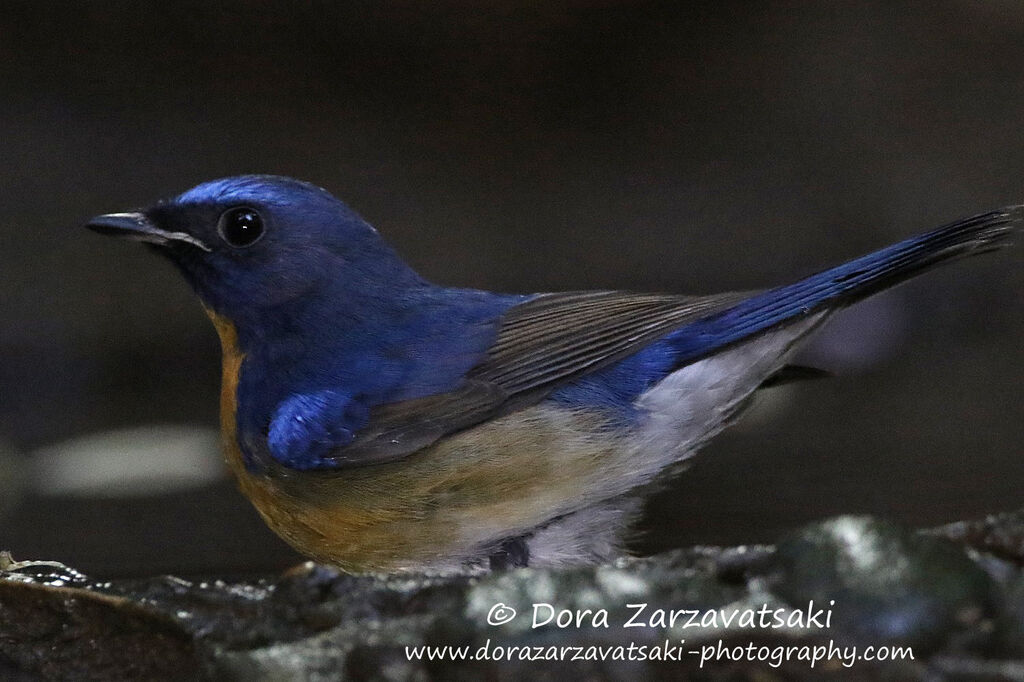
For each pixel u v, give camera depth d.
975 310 17.77
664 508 10.61
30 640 6.40
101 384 17.17
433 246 19.11
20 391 16.84
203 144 19.11
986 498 10.41
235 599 7.21
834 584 5.71
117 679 6.41
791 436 13.20
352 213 9.16
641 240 19.55
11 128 18.53
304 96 19.50
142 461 13.00
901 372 16.06
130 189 18.62
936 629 5.47
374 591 6.66
